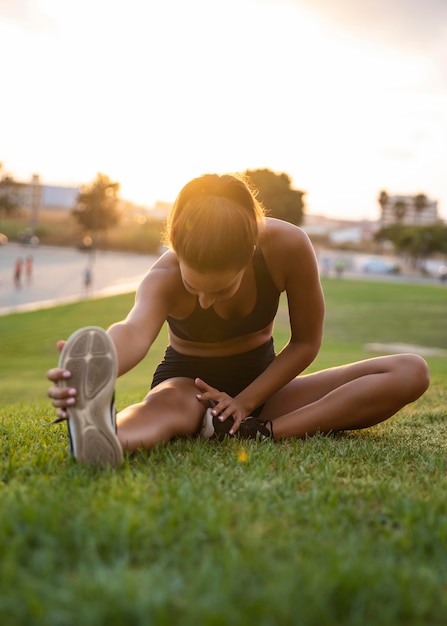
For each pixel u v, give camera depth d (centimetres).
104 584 127
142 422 262
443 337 2445
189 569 139
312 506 186
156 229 10731
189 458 246
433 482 226
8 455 249
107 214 9981
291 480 214
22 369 1460
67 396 213
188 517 170
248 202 224
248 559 142
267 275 280
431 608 128
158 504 178
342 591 129
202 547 152
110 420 219
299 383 329
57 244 9981
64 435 299
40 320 2386
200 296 235
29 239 8094
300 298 290
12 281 3962
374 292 4316
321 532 165
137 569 141
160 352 1803
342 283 5016
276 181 6431
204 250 210
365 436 328
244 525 165
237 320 291
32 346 1872
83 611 118
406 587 133
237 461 244
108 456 221
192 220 212
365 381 308
